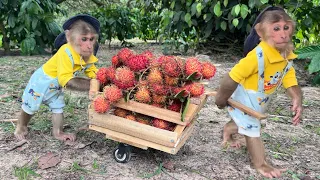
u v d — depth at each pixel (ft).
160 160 2.57
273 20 2.15
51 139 2.85
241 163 2.58
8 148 2.70
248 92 2.33
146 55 2.39
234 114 2.41
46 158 2.52
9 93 3.96
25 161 2.52
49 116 3.33
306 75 5.10
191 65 2.26
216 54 6.16
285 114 3.59
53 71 2.70
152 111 2.30
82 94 3.96
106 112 2.37
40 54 6.72
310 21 5.31
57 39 2.78
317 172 2.49
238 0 5.31
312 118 3.50
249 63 2.20
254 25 2.32
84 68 2.70
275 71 2.27
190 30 6.14
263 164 2.41
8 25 6.83
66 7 10.96
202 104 2.40
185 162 2.56
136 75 2.36
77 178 2.31
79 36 2.53
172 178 2.34
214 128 3.18
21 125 2.89
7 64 5.46
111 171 2.41
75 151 2.67
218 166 2.52
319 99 4.03
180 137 2.30
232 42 6.17
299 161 2.64
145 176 2.35
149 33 8.66
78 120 3.27
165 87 2.28
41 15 6.51
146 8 6.61
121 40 8.18
